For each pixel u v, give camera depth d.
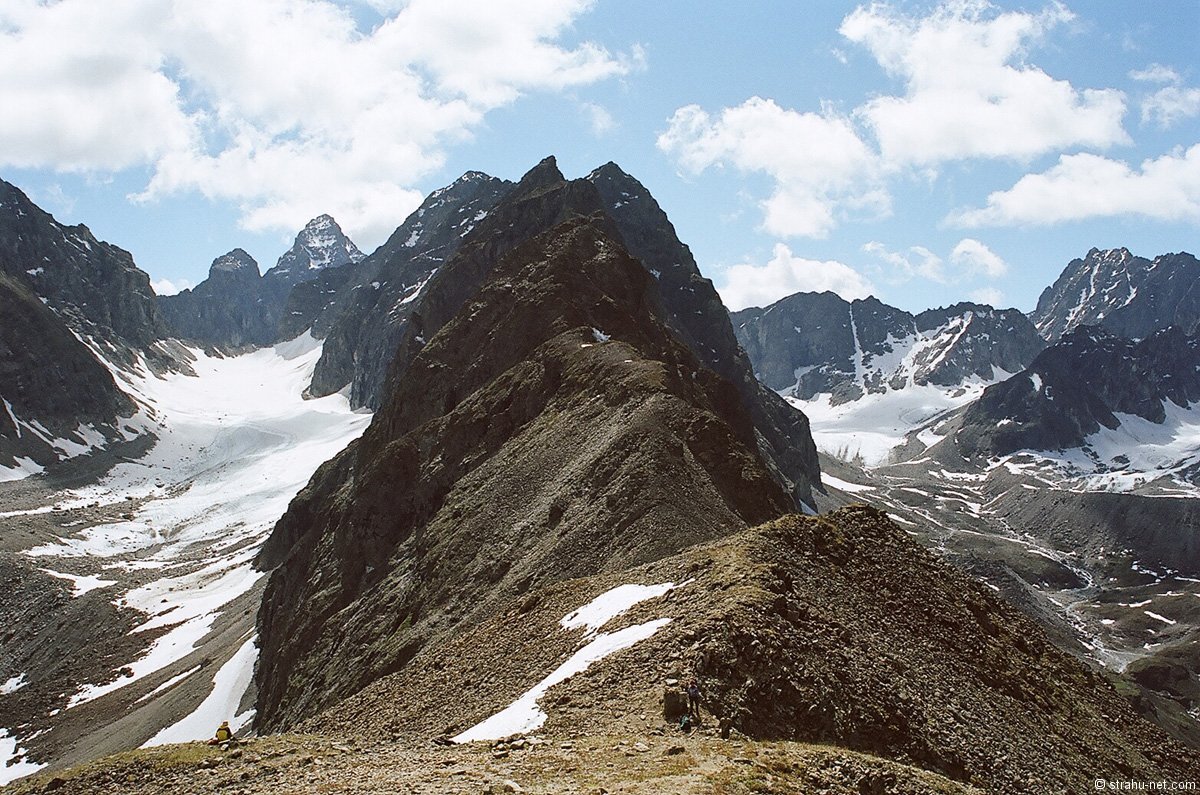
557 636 49.03
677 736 34.16
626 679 39.50
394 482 116.38
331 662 94.62
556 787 29.72
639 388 96.06
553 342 119.38
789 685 38.47
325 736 48.03
